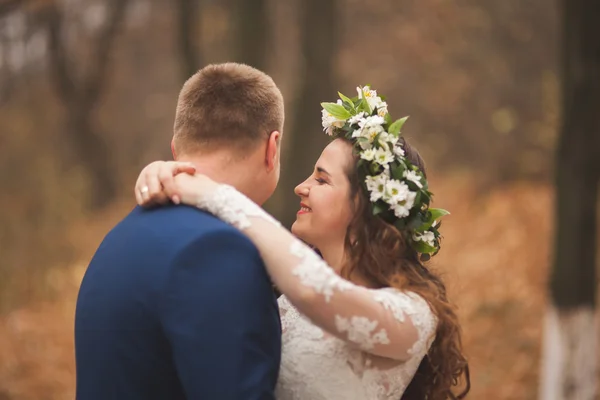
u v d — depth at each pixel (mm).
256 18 8086
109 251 2357
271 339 2252
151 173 2408
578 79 5938
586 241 5996
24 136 16250
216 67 2498
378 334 2422
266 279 2275
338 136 2887
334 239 2818
